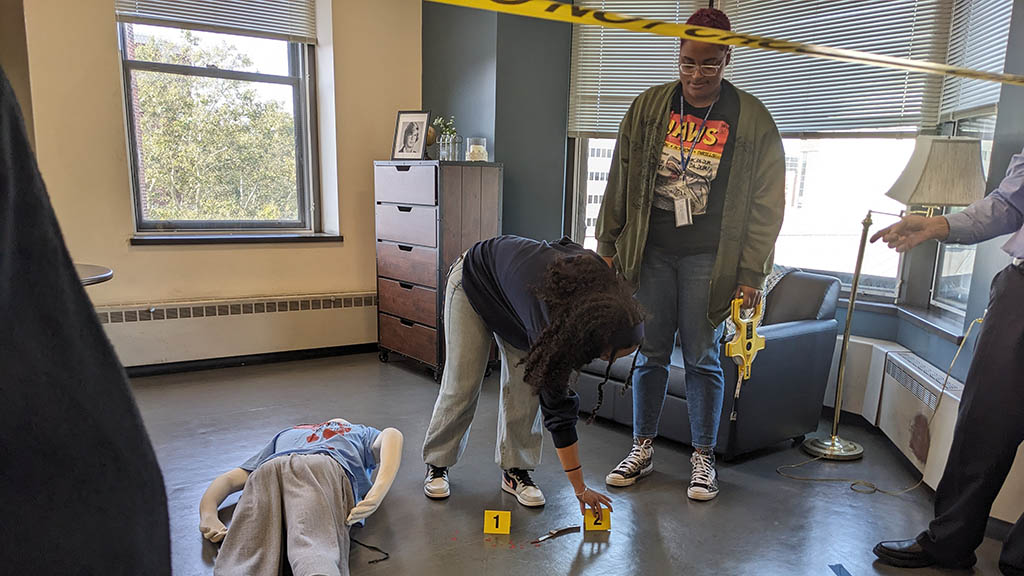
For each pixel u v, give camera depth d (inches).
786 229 132.9
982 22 100.0
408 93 161.6
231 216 153.4
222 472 94.3
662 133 87.2
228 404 122.6
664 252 90.6
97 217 132.5
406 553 75.0
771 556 76.2
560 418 71.6
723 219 85.9
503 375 85.0
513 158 142.7
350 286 161.9
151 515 18.7
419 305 140.5
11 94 15.8
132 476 18.1
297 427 87.4
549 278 61.9
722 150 85.2
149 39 138.3
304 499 69.3
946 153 89.3
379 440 84.2
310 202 162.1
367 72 155.0
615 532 80.7
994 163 89.8
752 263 86.6
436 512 84.6
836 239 127.0
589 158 148.6
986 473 68.2
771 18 126.9
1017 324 65.5
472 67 145.5
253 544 67.6
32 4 121.1
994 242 87.5
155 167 142.9
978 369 68.2
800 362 105.0
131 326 135.4
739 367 94.5
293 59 155.3
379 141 159.6
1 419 15.0
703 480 90.0
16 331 15.4
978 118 104.9
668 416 106.6
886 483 96.0
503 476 91.6
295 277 154.9
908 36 112.8
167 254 140.3
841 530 82.4
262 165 155.3
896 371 105.2
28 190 16.0
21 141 15.9
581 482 75.9
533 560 74.2
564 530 80.5
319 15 152.3
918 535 76.1
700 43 78.2
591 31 140.6
